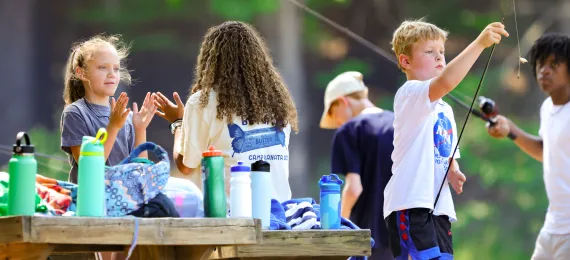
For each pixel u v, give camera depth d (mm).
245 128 11234
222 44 11492
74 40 54438
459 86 47000
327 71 52062
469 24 52594
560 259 14805
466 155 44094
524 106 48406
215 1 51875
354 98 16859
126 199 9633
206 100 11297
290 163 48656
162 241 9219
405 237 11359
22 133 9195
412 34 12039
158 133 45688
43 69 54125
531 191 43781
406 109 11375
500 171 43844
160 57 53031
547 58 15078
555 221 14852
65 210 9898
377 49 16391
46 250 9219
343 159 15391
